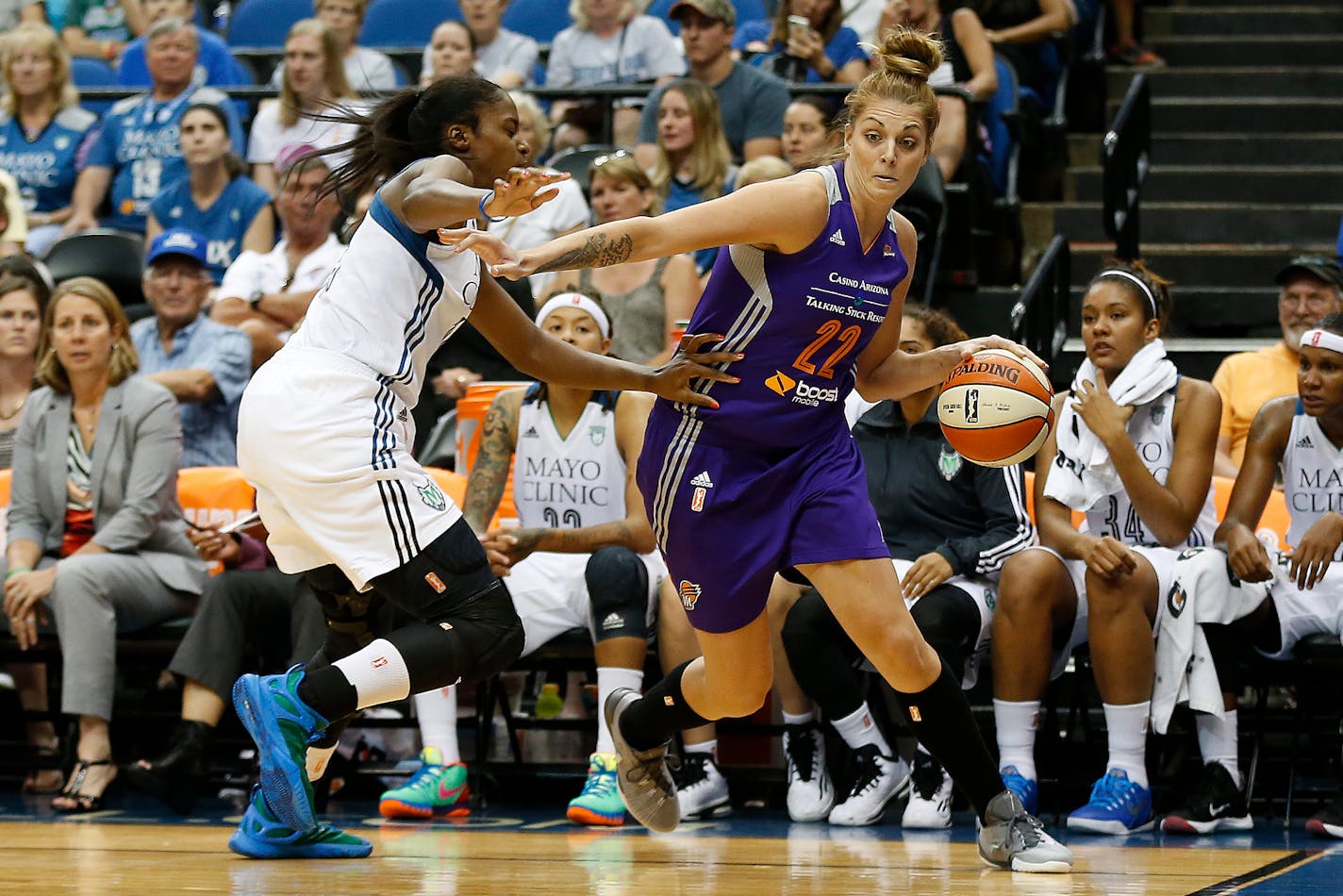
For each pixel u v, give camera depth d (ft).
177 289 59.57
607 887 30.68
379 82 85.10
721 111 69.77
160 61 78.07
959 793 49.42
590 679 56.59
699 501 31.68
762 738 54.03
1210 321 74.54
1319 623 45.27
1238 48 95.30
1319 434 47.01
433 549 32.58
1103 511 47.19
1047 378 34.65
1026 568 44.24
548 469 49.57
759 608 32.27
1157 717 43.78
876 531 31.71
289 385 32.30
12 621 49.11
